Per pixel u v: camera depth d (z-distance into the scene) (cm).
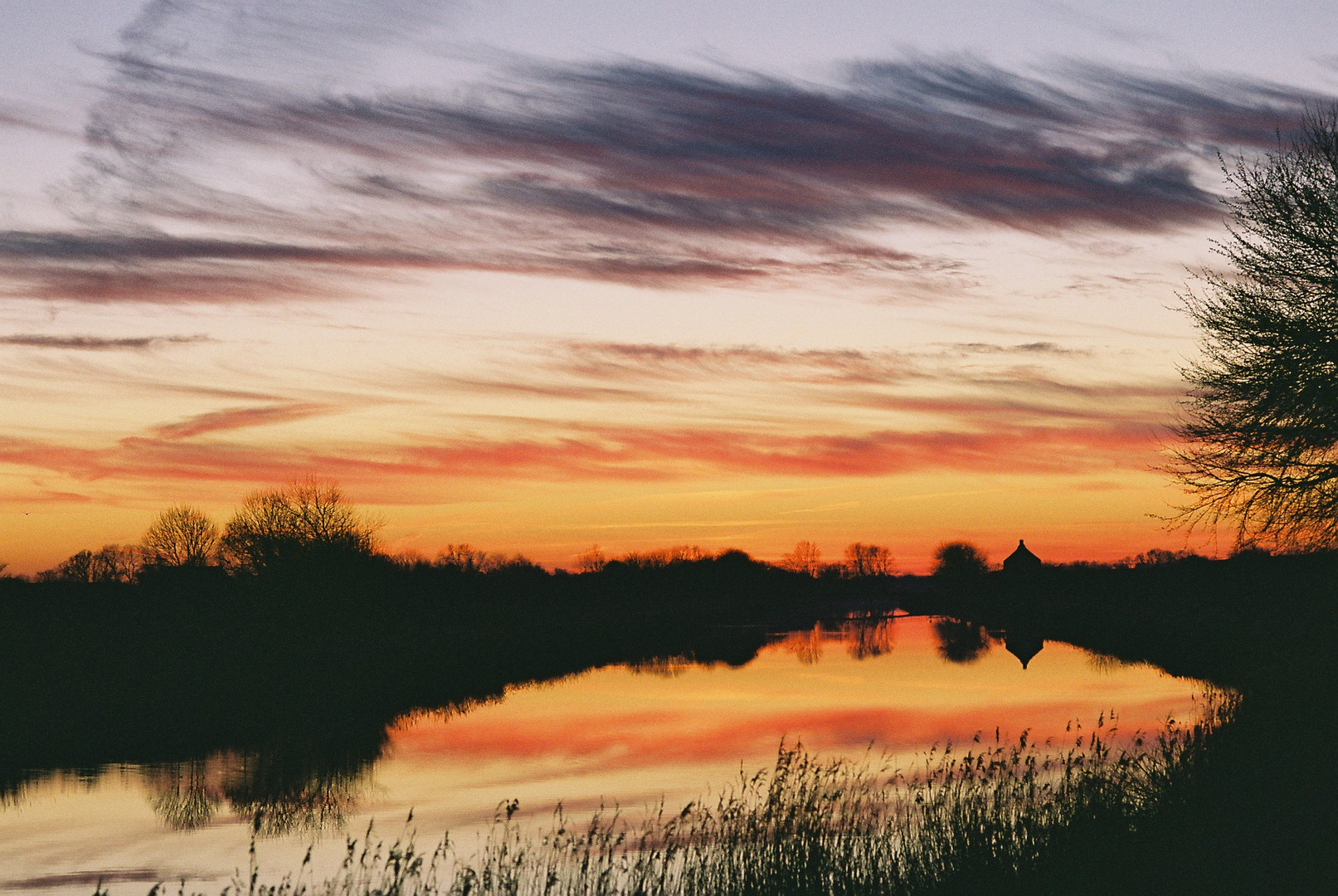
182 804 2006
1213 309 2530
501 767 2338
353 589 5756
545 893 1338
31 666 3884
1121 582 9469
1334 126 2414
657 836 1650
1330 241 2339
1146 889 1137
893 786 1892
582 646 5972
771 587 14675
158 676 3822
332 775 2272
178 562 8269
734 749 2475
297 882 1478
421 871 1503
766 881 1295
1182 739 1919
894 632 7500
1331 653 2831
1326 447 2397
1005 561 14638
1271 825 1252
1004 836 1370
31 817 1909
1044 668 4325
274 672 4034
